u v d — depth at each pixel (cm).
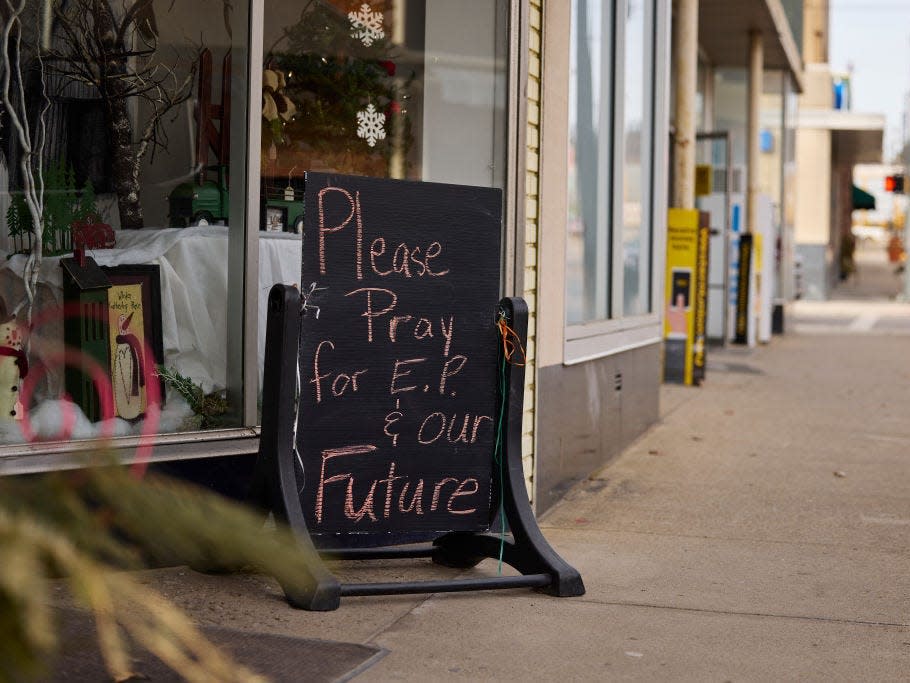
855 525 566
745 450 787
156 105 445
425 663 340
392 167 545
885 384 1202
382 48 538
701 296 1169
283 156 492
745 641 374
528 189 550
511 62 527
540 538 426
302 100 507
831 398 1080
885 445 820
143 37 446
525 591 424
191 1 443
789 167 2009
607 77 723
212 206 446
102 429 409
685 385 1162
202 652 215
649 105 851
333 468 395
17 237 412
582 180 671
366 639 360
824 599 430
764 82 1930
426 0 541
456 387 416
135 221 445
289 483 382
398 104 545
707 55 1708
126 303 425
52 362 412
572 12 629
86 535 186
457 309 414
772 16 1460
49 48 424
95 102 434
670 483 667
